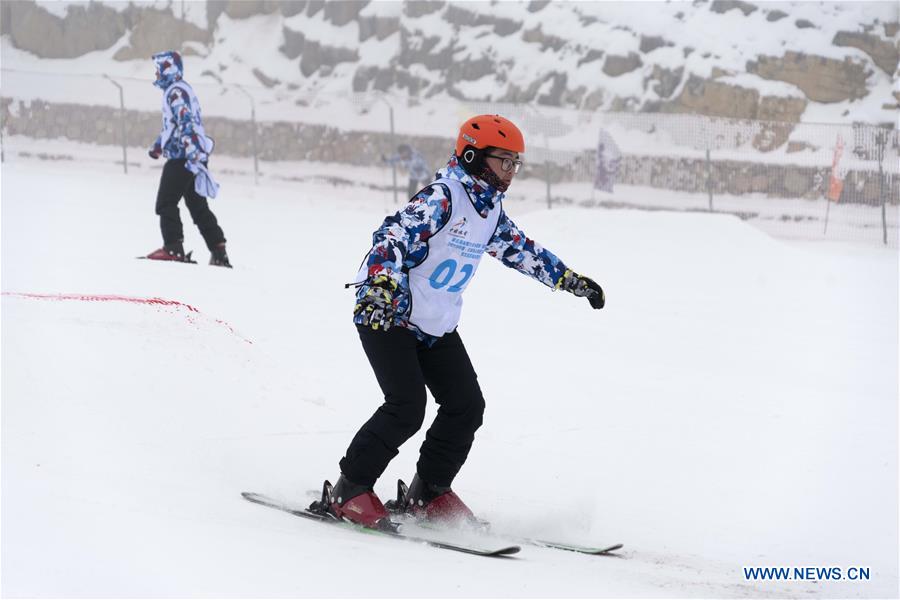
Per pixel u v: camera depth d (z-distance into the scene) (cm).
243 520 638
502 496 872
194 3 6009
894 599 641
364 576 517
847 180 4062
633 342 1733
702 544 770
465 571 565
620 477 961
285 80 5706
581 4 5341
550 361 1510
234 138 5262
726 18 5041
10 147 4922
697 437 1128
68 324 1013
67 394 866
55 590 430
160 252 1930
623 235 2941
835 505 900
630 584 591
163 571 477
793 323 2050
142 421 862
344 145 5094
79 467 719
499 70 5278
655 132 4497
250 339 1385
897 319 2155
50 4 5919
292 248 2703
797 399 1355
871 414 1284
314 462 874
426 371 755
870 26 4816
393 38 5647
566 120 4666
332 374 1240
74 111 5116
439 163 4881
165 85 1920
